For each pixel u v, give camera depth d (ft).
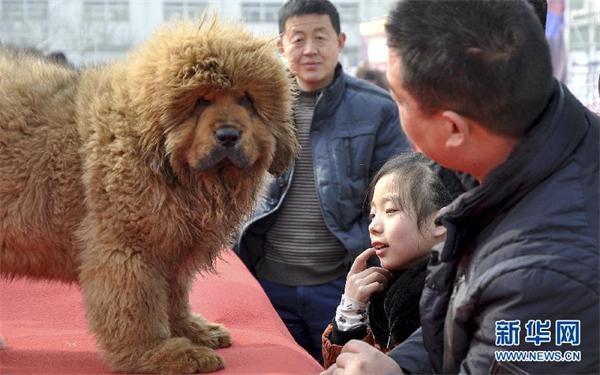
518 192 6.38
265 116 10.80
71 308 12.53
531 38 6.37
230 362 10.32
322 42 16.48
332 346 10.52
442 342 7.24
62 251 10.48
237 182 10.63
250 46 10.50
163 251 10.03
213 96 10.14
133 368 9.75
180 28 10.52
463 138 6.55
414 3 6.59
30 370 9.72
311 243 16.49
